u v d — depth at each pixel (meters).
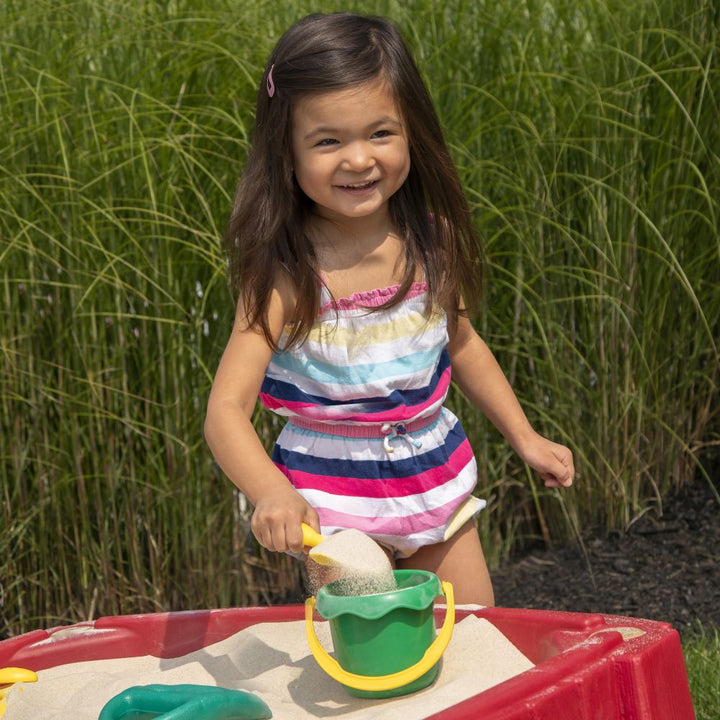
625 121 2.83
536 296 2.83
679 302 2.94
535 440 1.90
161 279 2.46
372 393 1.70
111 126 2.50
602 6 2.91
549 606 2.64
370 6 2.86
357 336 1.71
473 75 2.83
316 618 1.65
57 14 2.62
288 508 1.36
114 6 2.64
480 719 1.12
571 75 2.85
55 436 2.52
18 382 2.48
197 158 2.49
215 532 2.60
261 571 2.82
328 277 1.72
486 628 1.48
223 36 2.58
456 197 1.80
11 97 2.49
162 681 1.52
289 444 1.76
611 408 2.94
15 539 2.57
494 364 1.95
